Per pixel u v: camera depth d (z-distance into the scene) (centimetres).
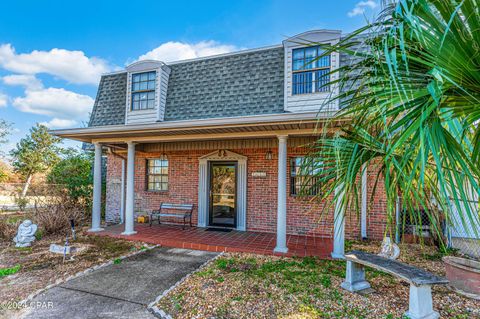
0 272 424
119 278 407
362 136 225
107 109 826
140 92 790
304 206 680
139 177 866
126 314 304
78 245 591
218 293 346
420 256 496
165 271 438
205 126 536
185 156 816
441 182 147
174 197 823
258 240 618
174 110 746
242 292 348
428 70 159
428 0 144
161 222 829
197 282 383
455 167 150
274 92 657
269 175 721
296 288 357
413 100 162
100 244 602
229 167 778
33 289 368
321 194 316
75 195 912
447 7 140
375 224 620
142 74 796
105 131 610
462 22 138
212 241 604
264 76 680
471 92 154
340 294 340
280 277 397
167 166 846
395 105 175
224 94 702
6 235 645
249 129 550
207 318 288
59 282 391
